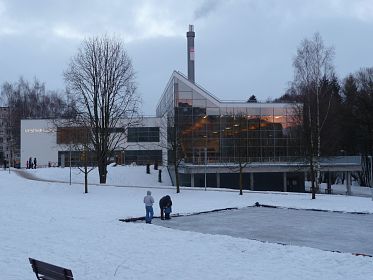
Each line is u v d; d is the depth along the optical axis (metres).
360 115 75.25
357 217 27.11
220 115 64.88
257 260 13.45
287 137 65.75
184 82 64.56
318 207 32.41
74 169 59.09
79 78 47.75
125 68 54.47
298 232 21.14
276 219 25.95
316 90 50.75
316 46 51.44
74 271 11.82
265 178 61.31
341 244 18.11
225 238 17.27
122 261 13.19
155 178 58.91
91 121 47.69
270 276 11.48
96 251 14.69
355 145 79.31
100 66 47.97
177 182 41.38
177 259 13.57
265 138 65.56
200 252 14.66
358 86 85.00
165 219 25.55
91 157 56.56
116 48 49.25
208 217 26.80
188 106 64.56
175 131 46.19
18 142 94.81
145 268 12.31
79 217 23.69
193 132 64.12
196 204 33.56
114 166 64.94
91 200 34.81
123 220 23.59
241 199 37.44
